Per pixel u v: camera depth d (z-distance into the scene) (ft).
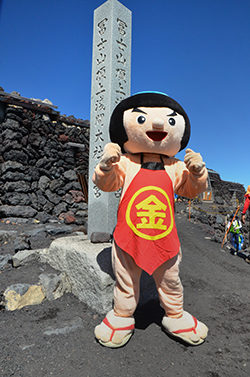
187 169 6.64
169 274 6.15
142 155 6.84
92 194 10.96
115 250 6.34
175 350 6.14
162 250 5.98
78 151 25.14
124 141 6.80
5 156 20.33
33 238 13.51
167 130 6.37
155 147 6.55
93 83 11.56
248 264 15.40
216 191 56.24
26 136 21.54
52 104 23.54
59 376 5.19
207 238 20.11
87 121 26.32
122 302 6.25
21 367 5.40
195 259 14.52
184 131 6.93
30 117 22.04
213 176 56.54
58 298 8.53
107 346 6.03
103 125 10.78
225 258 15.85
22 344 6.14
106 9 11.20
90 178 11.22
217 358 5.96
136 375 5.28
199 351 6.17
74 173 24.29
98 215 10.55
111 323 6.23
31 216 19.89
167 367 5.55
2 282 8.98
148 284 8.47
